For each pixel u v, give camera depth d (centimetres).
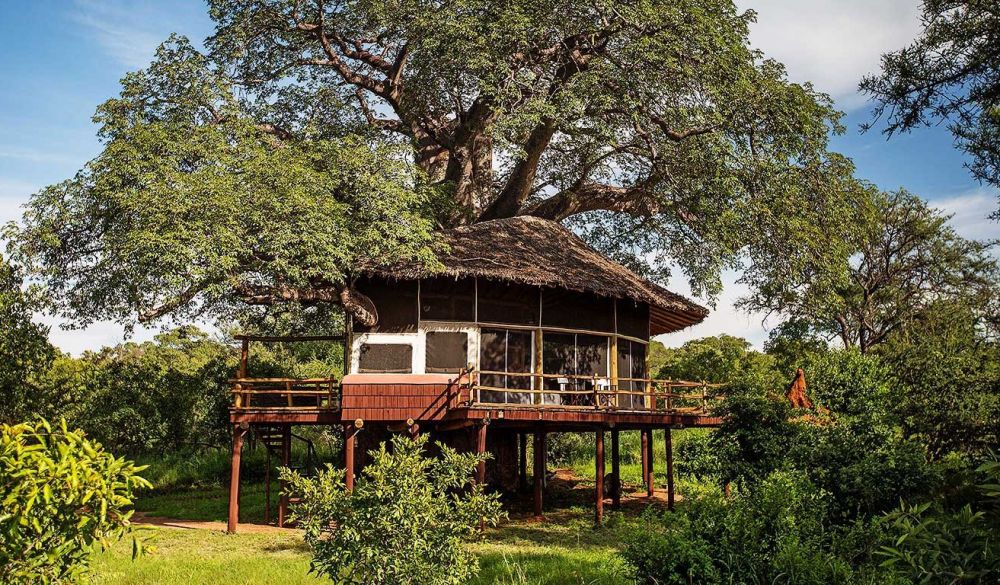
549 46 2611
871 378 2200
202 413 3253
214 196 1822
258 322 2597
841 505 1288
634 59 2461
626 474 3078
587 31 2517
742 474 1664
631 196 2917
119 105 2198
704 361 4428
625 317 2519
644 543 955
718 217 2498
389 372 2139
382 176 2086
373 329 2156
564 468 3319
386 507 949
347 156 2075
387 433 2344
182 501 2561
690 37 2472
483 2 2505
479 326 2208
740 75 2483
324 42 2773
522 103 2503
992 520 658
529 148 2753
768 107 2530
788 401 1834
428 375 2003
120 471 639
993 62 1170
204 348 4344
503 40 2436
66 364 3656
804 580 853
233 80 2727
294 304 2412
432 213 2459
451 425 2044
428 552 970
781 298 2830
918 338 2942
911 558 632
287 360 3719
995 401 1731
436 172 2942
